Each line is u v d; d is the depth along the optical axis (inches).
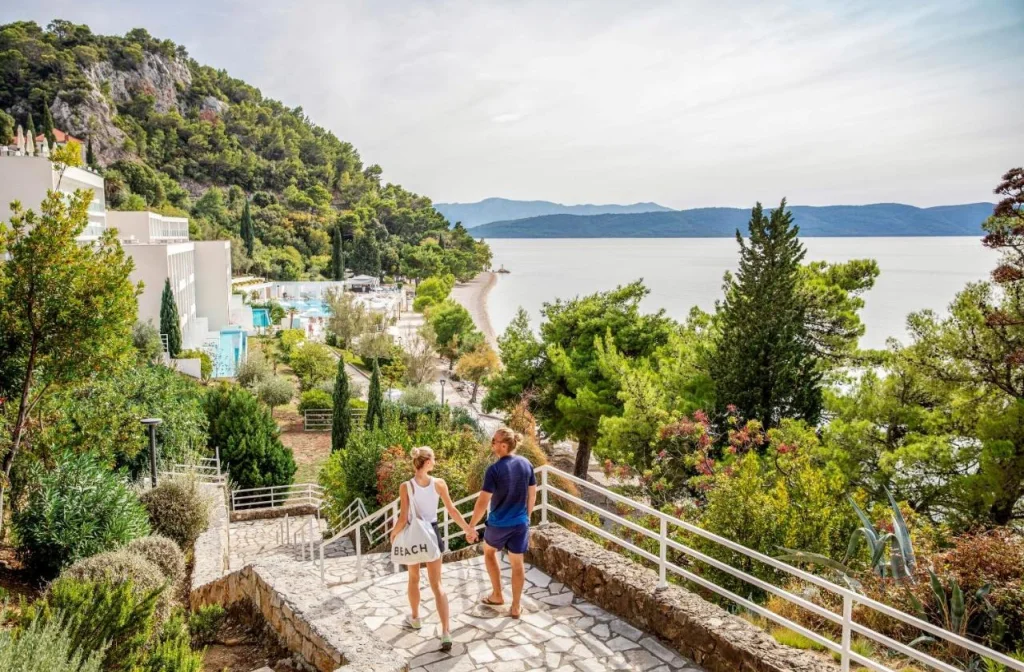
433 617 242.1
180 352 1631.4
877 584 293.9
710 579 355.9
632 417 754.8
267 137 7539.4
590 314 1159.0
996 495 509.0
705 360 901.2
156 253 1692.9
